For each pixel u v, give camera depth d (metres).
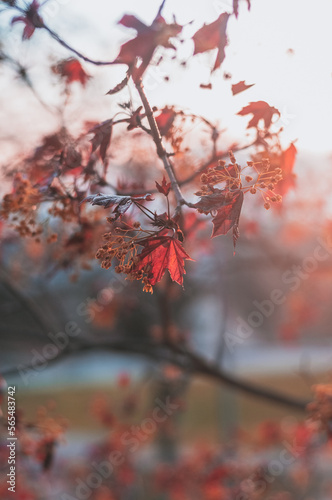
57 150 2.50
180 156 2.65
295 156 2.46
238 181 1.77
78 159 2.43
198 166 2.80
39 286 5.45
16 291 4.30
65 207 2.39
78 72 2.73
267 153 2.45
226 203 1.73
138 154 2.82
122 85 2.01
